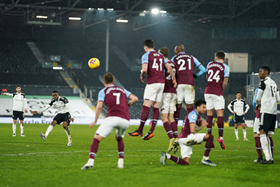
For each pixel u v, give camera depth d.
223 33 58.47
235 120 19.25
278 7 53.72
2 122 39.12
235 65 58.44
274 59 57.72
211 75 11.40
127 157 10.38
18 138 17.44
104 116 48.03
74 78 61.12
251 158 10.65
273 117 9.76
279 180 6.94
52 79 59.00
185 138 8.68
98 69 64.56
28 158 9.91
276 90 9.90
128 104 8.05
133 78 63.12
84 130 26.58
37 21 51.31
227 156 11.09
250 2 51.91
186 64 10.80
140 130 10.34
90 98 52.81
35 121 39.25
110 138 18.45
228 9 55.12
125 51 68.44
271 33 57.38
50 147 13.27
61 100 14.27
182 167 8.34
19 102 19.09
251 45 57.78
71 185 6.27
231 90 57.78
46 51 65.38
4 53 63.16
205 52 60.91
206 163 8.70
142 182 6.50
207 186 6.23
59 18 53.34
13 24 59.62
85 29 62.06
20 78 57.66
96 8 49.31
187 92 10.73
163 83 10.18
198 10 55.38
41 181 6.61
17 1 46.22
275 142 17.75
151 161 9.48
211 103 11.45
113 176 7.06
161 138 19.17
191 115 8.60
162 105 10.59
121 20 55.12
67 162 9.14
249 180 6.86
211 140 8.70
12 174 7.36
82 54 66.62
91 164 7.88
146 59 10.02
